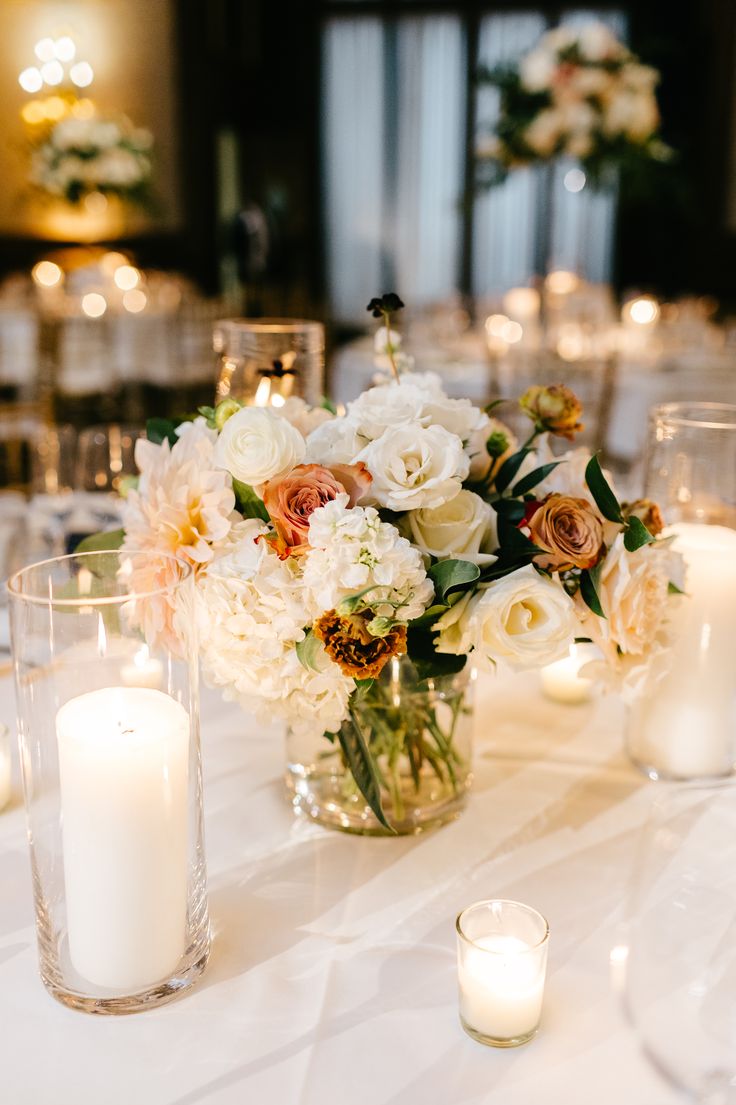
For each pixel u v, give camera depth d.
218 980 0.82
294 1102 0.70
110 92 7.65
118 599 0.73
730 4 7.39
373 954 0.85
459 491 0.87
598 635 0.92
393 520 0.89
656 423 1.16
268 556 0.86
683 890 0.72
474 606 0.85
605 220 8.02
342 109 8.24
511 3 7.82
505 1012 0.73
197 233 8.12
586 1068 0.73
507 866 0.97
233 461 0.86
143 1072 0.72
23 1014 0.77
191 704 0.77
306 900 0.92
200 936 0.81
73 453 1.81
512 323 4.56
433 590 0.84
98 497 1.72
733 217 7.77
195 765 0.78
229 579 0.85
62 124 6.00
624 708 1.31
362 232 8.43
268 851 1.00
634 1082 0.71
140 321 5.37
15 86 7.13
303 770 1.04
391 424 0.89
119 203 6.59
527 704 1.32
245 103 8.30
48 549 1.75
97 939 0.76
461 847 1.00
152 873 0.75
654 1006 0.73
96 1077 0.72
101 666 0.74
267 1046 0.75
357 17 8.05
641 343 4.41
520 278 8.22
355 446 0.89
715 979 0.70
